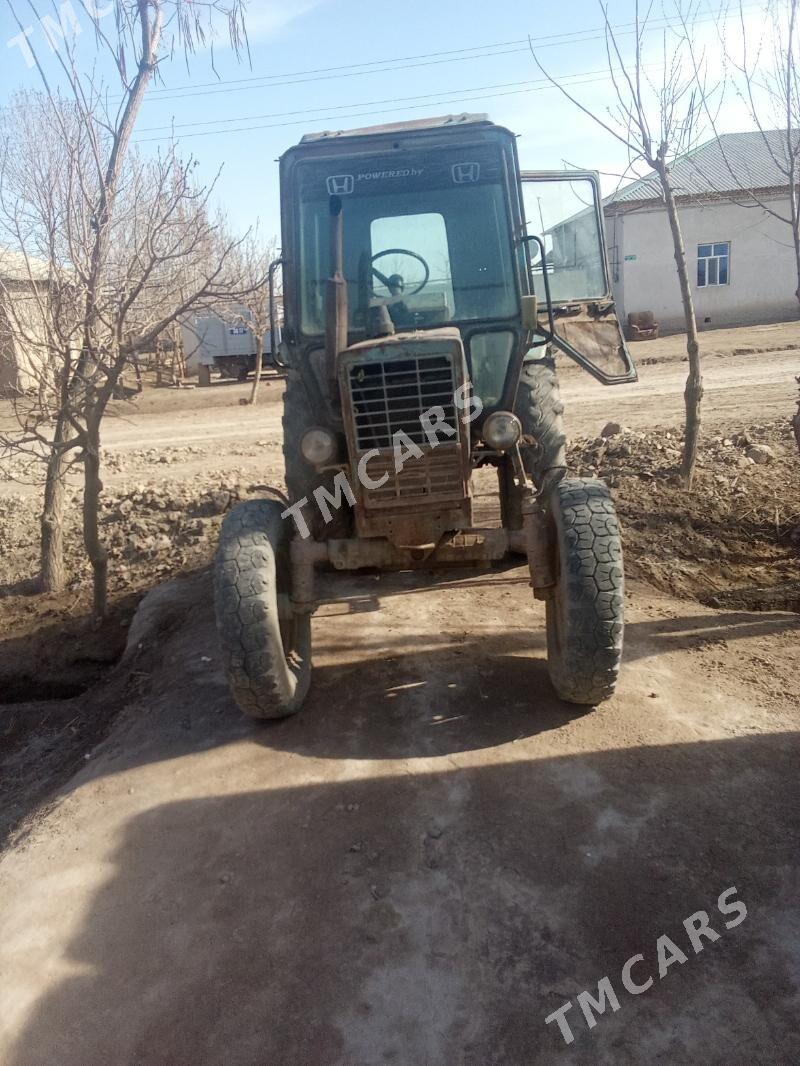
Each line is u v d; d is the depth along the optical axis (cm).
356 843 334
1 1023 270
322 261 466
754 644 478
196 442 1473
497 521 727
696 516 680
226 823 357
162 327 586
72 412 619
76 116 567
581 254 555
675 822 326
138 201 646
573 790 352
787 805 329
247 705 414
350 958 281
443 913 295
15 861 352
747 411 1121
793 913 279
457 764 380
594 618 371
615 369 556
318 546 417
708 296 2942
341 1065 245
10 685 677
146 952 293
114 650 678
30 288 614
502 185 454
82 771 431
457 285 457
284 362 482
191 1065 251
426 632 534
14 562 873
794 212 664
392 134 458
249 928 298
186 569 771
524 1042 247
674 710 408
